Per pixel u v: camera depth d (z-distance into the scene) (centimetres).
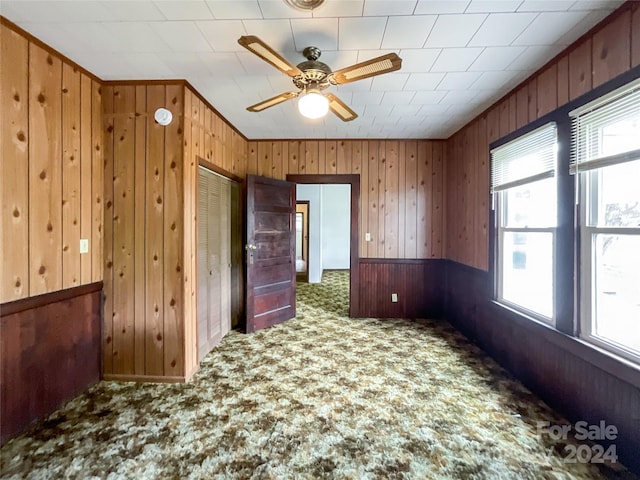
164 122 264
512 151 283
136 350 272
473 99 305
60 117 226
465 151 389
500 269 309
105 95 268
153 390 255
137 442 193
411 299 460
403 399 241
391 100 307
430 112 341
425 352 331
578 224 209
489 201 325
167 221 269
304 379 272
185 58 231
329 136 438
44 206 215
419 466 175
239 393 250
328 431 204
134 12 180
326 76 203
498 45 213
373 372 286
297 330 403
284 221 441
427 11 179
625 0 169
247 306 390
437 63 237
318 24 191
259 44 164
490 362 308
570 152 214
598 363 187
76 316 245
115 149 269
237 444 192
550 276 243
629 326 179
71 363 240
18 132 196
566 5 174
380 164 454
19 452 184
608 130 187
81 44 213
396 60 174
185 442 193
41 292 213
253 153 456
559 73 224
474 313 361
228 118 362
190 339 280
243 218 439
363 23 190
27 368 205
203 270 321
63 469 173
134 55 227
